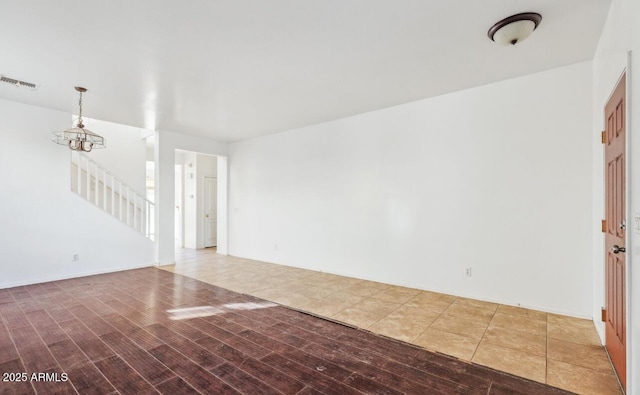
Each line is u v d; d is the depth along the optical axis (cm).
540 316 305
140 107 426
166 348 244
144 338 261
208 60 290
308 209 527
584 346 245
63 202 448
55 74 319
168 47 266
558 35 248
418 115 401
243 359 228
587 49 271
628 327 176
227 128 544
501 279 342
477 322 293
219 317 309
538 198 320
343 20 228
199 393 188
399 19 227
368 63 298
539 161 319
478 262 357
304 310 329
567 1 206
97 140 369
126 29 238
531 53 279
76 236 462
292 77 330
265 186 597
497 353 236
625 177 188
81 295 377
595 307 282
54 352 237
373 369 215
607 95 233
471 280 362
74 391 189
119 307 336
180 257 639
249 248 629
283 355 234
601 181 260
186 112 449
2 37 247
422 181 397
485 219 351
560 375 206
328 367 218
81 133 342
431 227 391
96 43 258
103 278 460
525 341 254
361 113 455
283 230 566
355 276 466
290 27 237
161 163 555
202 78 331
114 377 204
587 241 296
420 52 277
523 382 199
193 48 268
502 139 340
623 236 195
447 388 193
